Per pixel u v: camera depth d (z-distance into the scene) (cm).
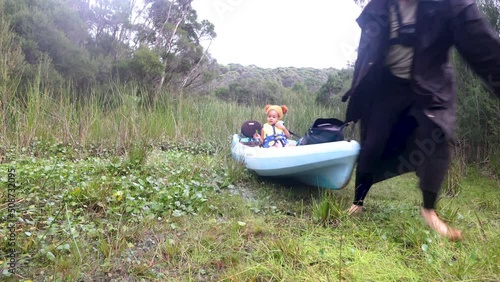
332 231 333
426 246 287
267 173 465
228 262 271
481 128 625
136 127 657
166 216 344
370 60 332
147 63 1230
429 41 295
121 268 255
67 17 1205
